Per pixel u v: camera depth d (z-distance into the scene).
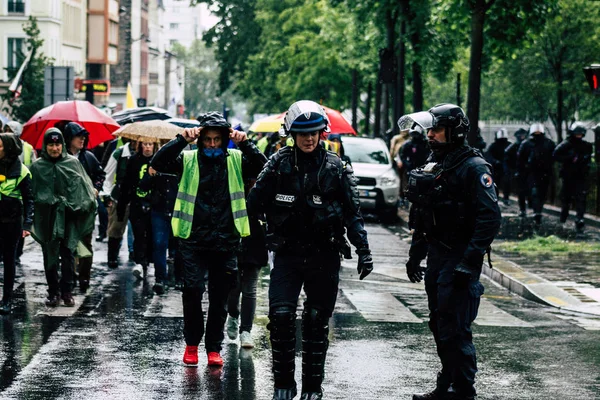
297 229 9.66
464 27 30.64
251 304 12.66
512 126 66.69
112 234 20.38
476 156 9.55
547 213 34.31
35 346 12.55
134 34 140.50
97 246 24.25
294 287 9.74
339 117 27.67
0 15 86.94
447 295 9.54
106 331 13.66
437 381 9.92
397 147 38.56
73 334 13.40
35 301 16.16
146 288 17.83
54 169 15.55
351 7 47.19
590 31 51.78
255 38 96.69
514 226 29.25
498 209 9.40
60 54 93.06
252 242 12.52
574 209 33.28
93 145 22.16
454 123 9.55
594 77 19.22
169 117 24.45
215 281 11.64
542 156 29.95
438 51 42.69
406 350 12.79
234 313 13.16
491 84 71.25
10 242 14.77
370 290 18.16
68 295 15.73
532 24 30.22
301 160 9.70
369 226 32.53
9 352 12.16
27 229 14.79
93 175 18.16
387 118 51.34
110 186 21.23
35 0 87.06
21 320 14.42
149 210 17.98
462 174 9.50
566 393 10.65
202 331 11.68
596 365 12.08
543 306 17.25
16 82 60.41
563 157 28.06
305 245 9.68
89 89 44.94
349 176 9.76
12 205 14.63
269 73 83.25
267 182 9.75
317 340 9.71
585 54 52.44
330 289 9.77
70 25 98.12
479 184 9.40
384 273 20.73
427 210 9.67
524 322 15.23
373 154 36.44
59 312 15.14
